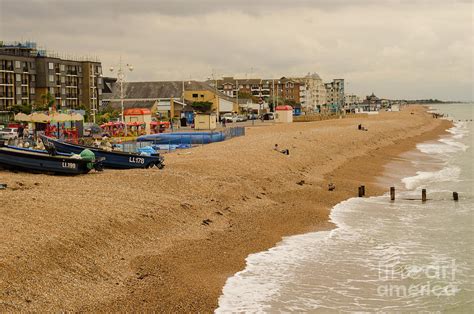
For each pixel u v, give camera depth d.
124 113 76.81
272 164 49.03
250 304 21.22
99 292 20.08
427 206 40.81
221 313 20.22
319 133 81.00
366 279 24.73
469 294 23.20
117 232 25.56
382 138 92.12
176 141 63.44
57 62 129.62
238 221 32.47
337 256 27.86
